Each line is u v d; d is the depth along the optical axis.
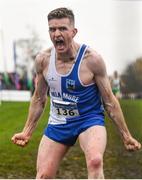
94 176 6.75
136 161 14.25
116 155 14.70
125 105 23.14
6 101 36.72
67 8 7.12
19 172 13.68
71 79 7.18
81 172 13.89
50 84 7.38
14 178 13.21
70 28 7.06
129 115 19.12
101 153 6.87
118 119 7.30
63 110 7.34
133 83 27.20
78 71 7.16
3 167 14.01
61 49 7.07
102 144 6.96
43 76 7.54
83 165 14.36
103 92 7.25
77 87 7.19
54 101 7.41
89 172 6.80
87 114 7.28
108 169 13.79
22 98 41.00
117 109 7.29
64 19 7.01
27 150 15.36
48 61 7.36
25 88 43.69
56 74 7.25
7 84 43.59
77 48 7.22
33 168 13.96
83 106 7.26
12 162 14.41
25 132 7.76
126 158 14.44
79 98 7.23
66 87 7.24
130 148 7.34
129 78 27.03
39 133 17.72
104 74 7.22
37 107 7.75
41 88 7.67
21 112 27.06
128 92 27.59
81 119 7.27
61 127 7.38
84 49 7.20
